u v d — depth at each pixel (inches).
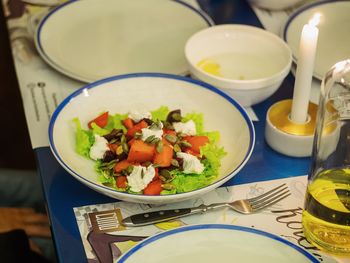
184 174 37.0
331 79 33.7
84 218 36.2
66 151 38.4
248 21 54.3
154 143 37.3
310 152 40.4
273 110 41.6
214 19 54.7
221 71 46.3
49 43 50.0
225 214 36.4
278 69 46.1
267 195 37.8
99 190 34.6
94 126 40.0
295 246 32.3
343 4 54.5
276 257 32.3
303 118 40.4
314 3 54.3
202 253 32.5
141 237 34.9
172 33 52.6
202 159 38.3
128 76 43.3
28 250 52.9
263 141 42.1
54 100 45.3
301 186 38.7
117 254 33.8
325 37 51.0
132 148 36.9
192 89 43.1
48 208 36.9
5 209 60.1
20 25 52.9
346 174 33.9
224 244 32.9
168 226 35.6
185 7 54.9
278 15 55.2
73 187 38.2
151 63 49.2
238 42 48.1
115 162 37.7
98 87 42.5
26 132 80.8
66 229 35.4
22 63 48.8
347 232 32.7
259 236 33.1
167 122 40.4
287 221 36.0
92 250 34.1
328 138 33.8
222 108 41.7
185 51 45.5
